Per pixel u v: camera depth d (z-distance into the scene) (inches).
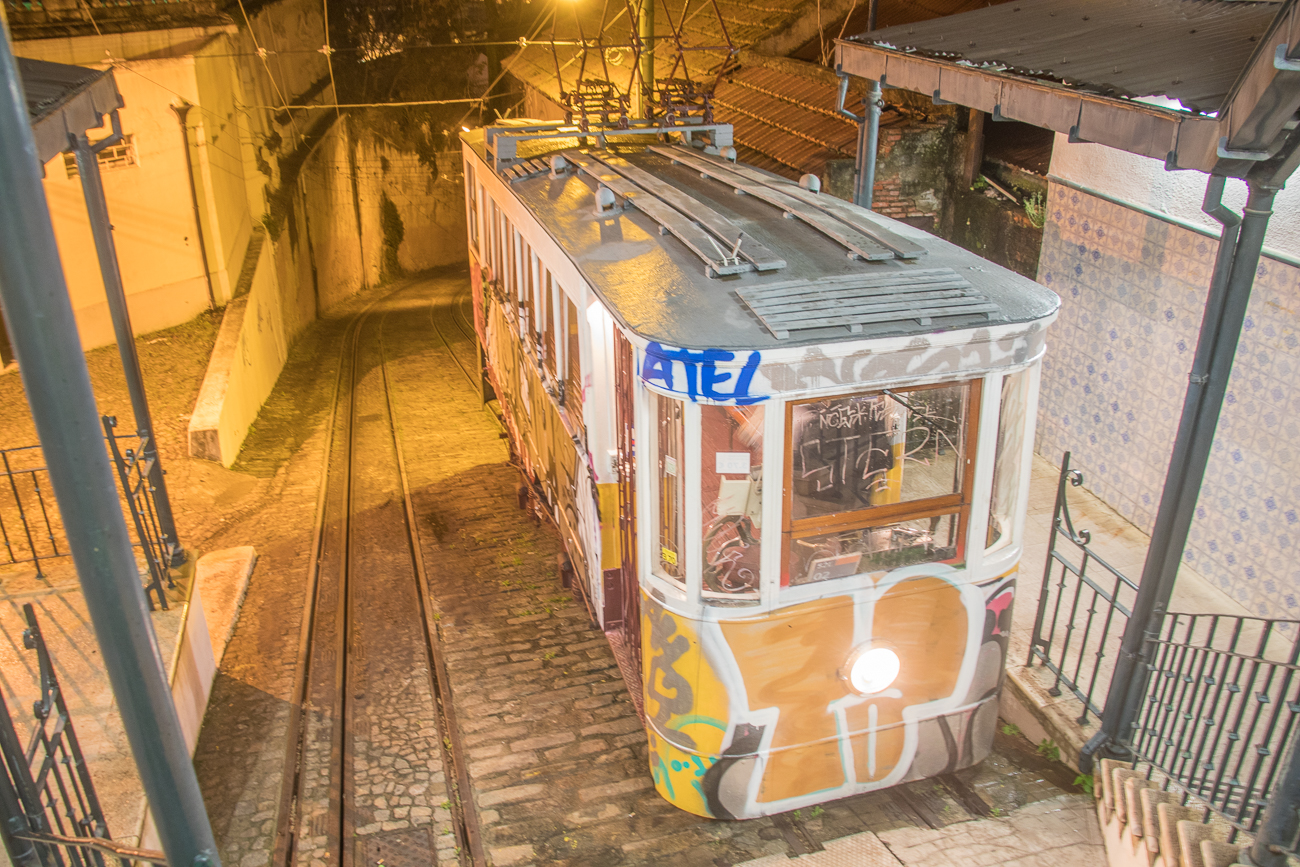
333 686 283.9
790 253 221.1
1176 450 190.2
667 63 670.5
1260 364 262.1
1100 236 322.0
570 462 289.7
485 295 458.0
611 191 280.1
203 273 640.4
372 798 235.1
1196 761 188.7
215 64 676.1
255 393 612.7
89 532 110.3
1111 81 181.6
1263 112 144.6
